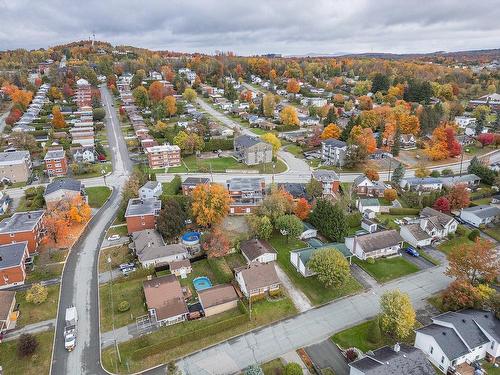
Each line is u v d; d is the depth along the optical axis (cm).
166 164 13900
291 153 15738
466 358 5606
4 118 19025
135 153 15162
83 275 7744
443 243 8975
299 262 7775
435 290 7294
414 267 8050
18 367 5647
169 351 5919
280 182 12556
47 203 10238
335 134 16262
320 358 5772
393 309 5928
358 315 6681
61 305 6906
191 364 5703
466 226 9838
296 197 10856
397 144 15275
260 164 14238
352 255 8356
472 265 6712
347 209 10250
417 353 5228
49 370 5594
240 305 6781
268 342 6103
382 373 4891
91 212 10425
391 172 13688
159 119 19150
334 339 6128
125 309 6738
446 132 15138
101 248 8681
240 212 10231
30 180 12319
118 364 5688
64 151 14025
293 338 6175
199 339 6144
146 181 11381
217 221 9100
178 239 8938
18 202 10919
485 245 6944
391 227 9638
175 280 7081
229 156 15212
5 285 7369
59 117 17750
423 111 18025
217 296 6856
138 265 7981
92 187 11956
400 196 11719
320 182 11269
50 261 8206
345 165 13888
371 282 7569
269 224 8750
